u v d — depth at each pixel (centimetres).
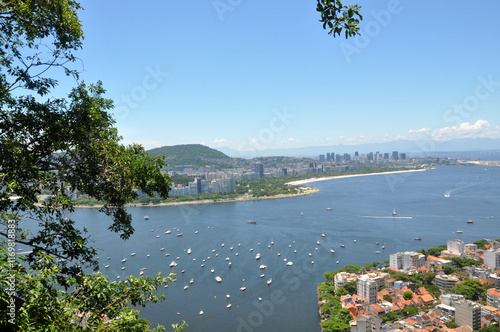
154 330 877
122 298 869
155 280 924
